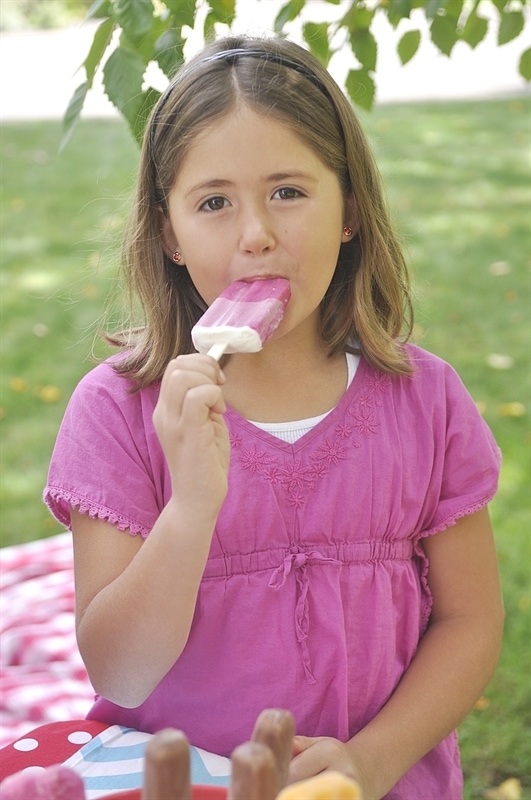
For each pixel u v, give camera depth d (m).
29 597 3.33
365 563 1.81
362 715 1.80
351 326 1.95
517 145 9.36
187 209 1.72
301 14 2.73
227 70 1.72
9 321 6.20
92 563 1.75
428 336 5.73
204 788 1.26
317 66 1.84
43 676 2.95
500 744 3.02
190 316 1.96
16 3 18.45
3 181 9.01
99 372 1.91
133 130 2.05
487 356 5.49
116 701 1.69
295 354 1.88
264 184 1.66
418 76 12.98
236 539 1.76
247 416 1.86
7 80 13.97
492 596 1.97
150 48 2.12
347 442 1.84
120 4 1.94
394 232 2.04
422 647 1.91
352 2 2.43
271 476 1.79
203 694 1.76
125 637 1.57
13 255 7.23
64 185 8.80
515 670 3.31
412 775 1.87
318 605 1.76
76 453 1.81
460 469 1.94
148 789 1.02
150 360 1.88
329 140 1.75
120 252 2.04
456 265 6.69
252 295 1.62
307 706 1.74
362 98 2.51
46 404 5.30
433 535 1.95
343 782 0.98
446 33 2.42
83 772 1.64
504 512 4.15
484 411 4.94
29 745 1.72
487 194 8.07
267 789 1.02
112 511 1.75
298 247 1.67
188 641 1.76
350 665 1.78
